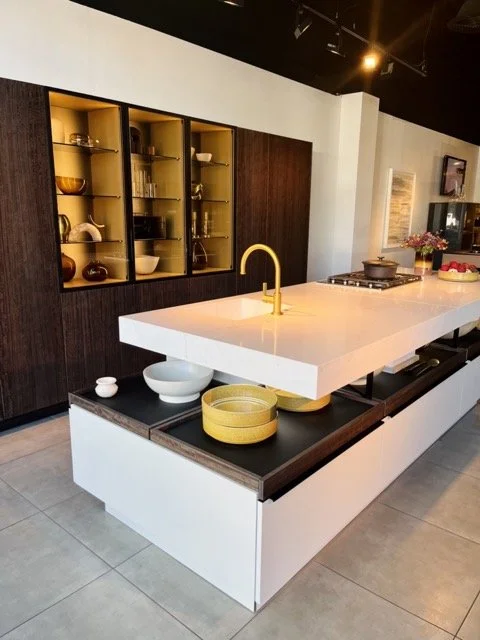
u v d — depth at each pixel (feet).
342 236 19.56
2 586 5.86
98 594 5.74
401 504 7.52
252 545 5.18
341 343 5.76
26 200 9.56
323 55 17.72
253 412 5.73
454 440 9.67
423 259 13.16
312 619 5.39
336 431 6.11
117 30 11.27
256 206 14.48
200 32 14.35
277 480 5.17
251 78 14.83
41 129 9.62
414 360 8.59
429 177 25.53
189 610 5.50
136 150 12.45
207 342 5.96
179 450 5.78
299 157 15.71
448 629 5.28
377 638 5.16
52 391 10.65
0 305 9.46
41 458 8.97
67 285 10.86
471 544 6.66
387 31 16.35
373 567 6.19
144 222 12.64
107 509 7.30
